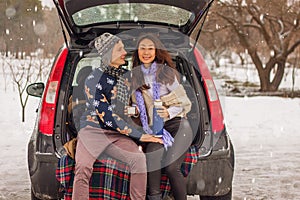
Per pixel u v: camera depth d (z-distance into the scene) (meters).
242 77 28.56
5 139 8.35
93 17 4.51
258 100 14.59
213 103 4.20
